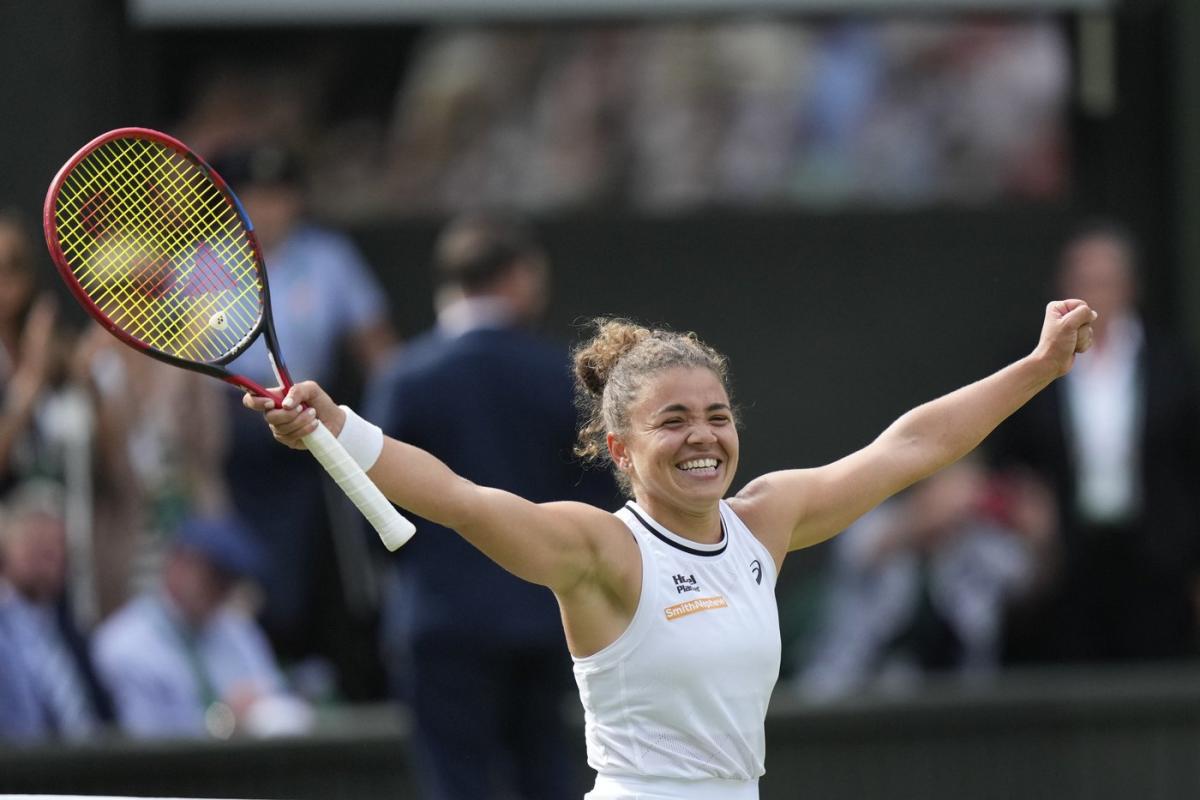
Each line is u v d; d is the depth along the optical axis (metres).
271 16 35.06
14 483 27.44
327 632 31.58
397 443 13.63
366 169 36.19
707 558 14.52
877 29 36.59
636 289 36.81
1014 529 31.41
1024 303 37.03
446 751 23.00
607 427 14.88
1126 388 31.56
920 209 36.97
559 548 13.89
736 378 36.97
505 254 24.02
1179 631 31.59
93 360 28.05
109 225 16.08
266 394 13.46
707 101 36.62
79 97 33.50
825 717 27.95
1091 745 28.53
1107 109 36.62
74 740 25.58
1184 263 36.09
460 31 36.16
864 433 37.16
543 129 36.50
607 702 14.39
